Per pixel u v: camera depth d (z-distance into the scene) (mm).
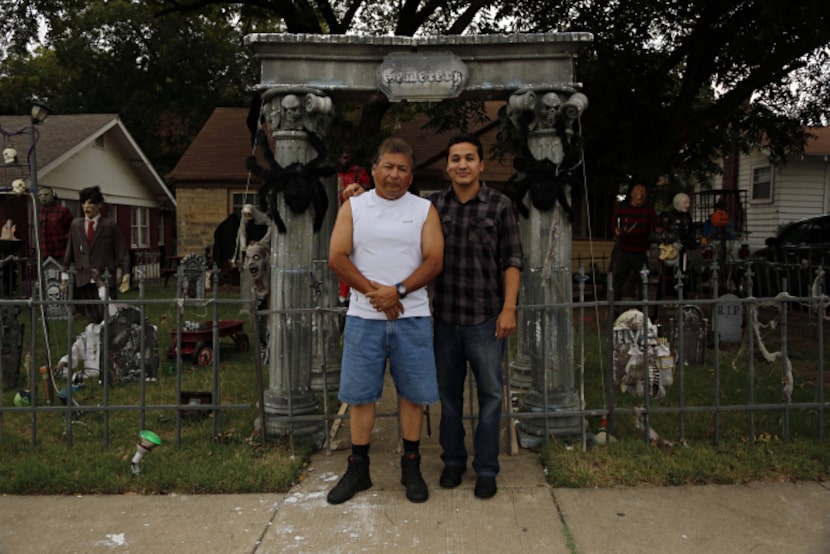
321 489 3830
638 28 9617
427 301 3611
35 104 5691
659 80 10586
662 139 10836
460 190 3656
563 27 9781
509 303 3549
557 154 4422
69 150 16531
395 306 3447
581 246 15906
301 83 4395
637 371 5496
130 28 29516
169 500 3701
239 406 4359
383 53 4371
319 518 3461
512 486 3834
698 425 4730
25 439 4586
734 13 9688
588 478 3830
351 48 4340
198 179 17469
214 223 17719
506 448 4441
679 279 4242
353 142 5945
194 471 3936
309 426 4520
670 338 6883
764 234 18312
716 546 3131
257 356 4238
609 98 10344
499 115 4676
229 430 4680
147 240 22422
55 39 14953
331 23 13805
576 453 4152
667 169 11102
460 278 3619
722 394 5652
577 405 4527
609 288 4238
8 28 13273
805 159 17047
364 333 3545
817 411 4867
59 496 3758
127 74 30359
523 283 4945
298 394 4539
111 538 3262
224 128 19641
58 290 9641
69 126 18188
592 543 3168
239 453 4227
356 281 3438
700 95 14297
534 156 4461
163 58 29719
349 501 3660
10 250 12172
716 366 4281
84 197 7453
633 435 4512
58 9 14078
